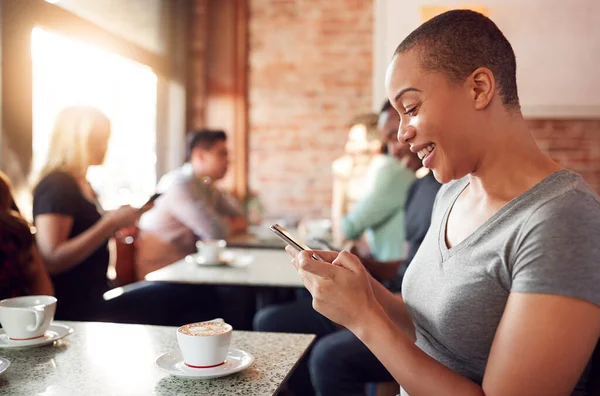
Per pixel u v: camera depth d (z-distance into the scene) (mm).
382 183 2457
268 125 4727
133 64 3852
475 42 881
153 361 1009
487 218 934
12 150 2502
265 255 2664
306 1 4648
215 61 4582
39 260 1636
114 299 2365
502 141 913
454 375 850
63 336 1112
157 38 4176
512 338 801
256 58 4715
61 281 2010
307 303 2348
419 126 912
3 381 910
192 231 3166
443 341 970
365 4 4578
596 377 880
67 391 870
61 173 2061
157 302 2492
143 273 2998
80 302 2053
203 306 2615
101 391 871
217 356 949
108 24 3414
